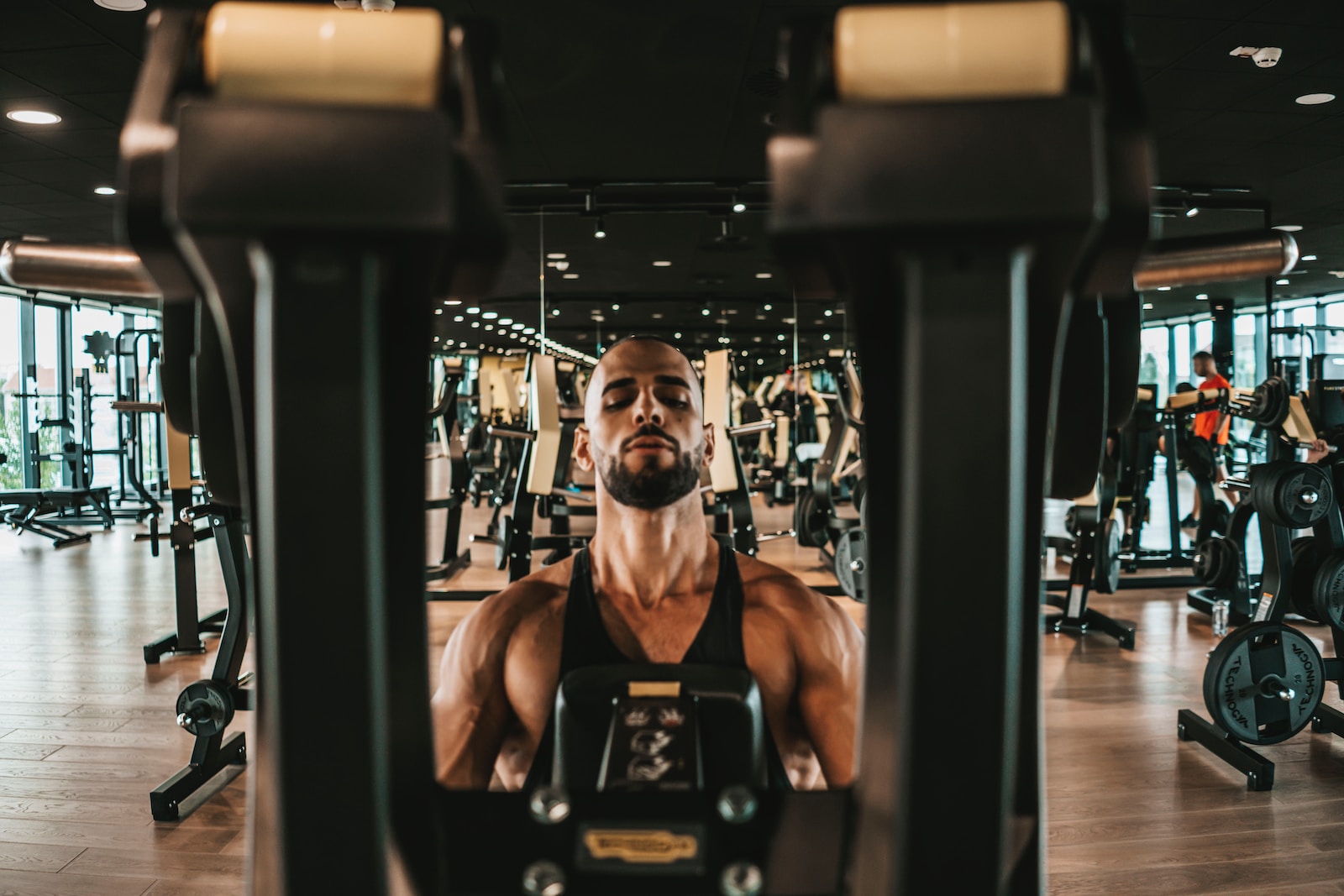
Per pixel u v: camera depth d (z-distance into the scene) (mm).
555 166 4602
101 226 6953
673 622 811
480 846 528
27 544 7793
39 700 3551
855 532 4277
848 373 4191
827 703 808
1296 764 2932
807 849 526
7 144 4961
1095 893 2139
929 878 425
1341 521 3209
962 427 412
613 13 3154
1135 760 2947
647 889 510
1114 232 433
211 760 2711
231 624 2850
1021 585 436
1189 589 5570
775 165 411
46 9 3326
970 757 418
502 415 6742
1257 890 2152
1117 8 446
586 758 692
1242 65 3754
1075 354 641
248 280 446
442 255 444
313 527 417
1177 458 6258
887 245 418
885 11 406
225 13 402
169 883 2180
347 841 426
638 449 811
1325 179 5387
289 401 414
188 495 4168
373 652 425
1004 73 399
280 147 389
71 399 9750
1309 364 3664
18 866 2264
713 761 688
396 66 407
